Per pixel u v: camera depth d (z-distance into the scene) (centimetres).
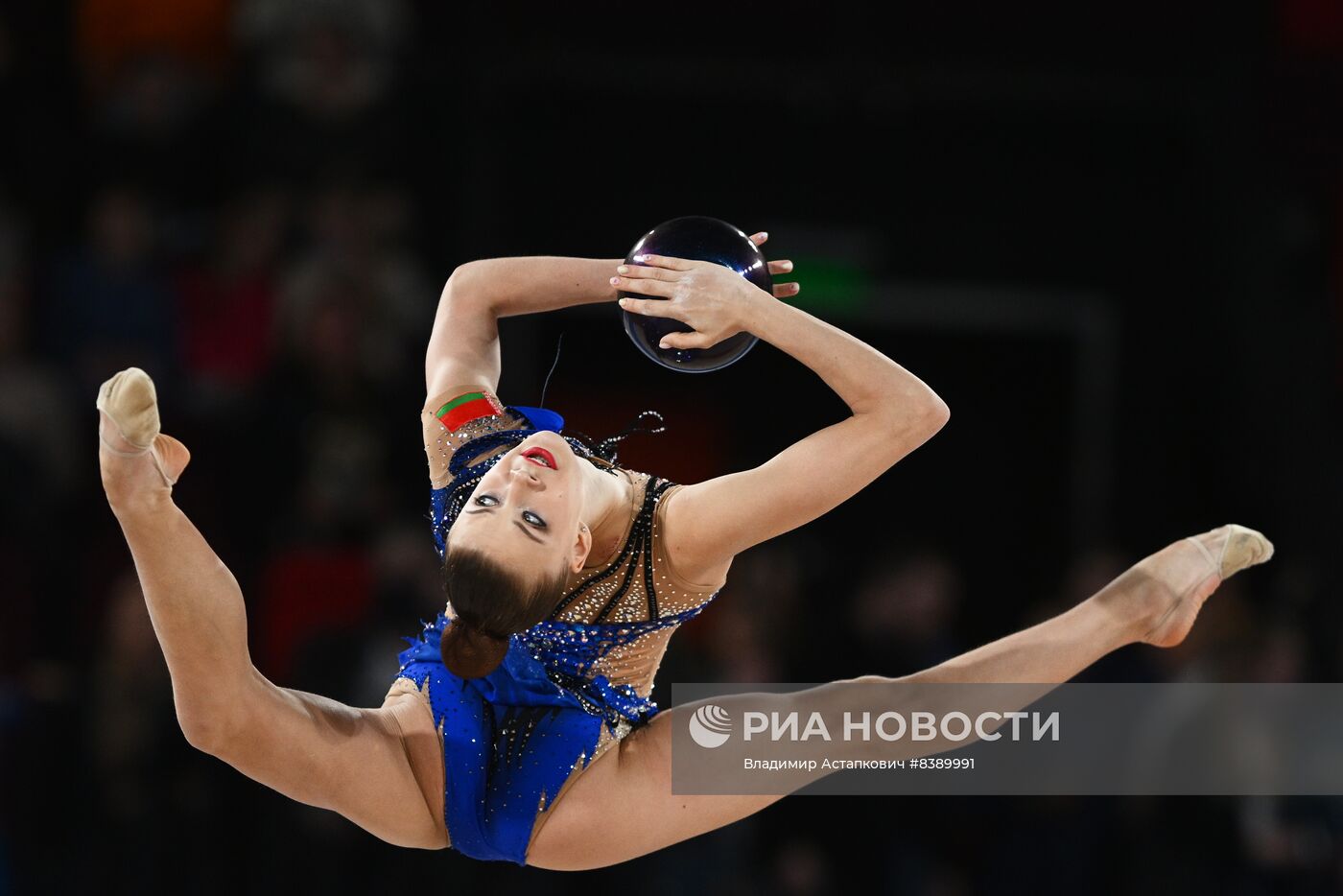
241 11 3108
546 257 1422
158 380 2717
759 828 2597
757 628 2694
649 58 3341
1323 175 3388
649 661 1351
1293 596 2806
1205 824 2444
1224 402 3338
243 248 2877
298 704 1209
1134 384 3403
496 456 1298
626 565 1270
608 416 3588
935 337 3519
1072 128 3416
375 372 2831
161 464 1096
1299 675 2534
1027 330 3438
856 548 3516
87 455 2647
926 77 3372
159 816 2347
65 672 2389
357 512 2658
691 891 2484
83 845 2319
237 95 3042
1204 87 3409
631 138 3344
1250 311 3297
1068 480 3475
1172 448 3375
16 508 2489
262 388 2770
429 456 1358
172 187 3031
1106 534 3347
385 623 2409
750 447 3625
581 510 1235
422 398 2873
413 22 3312
